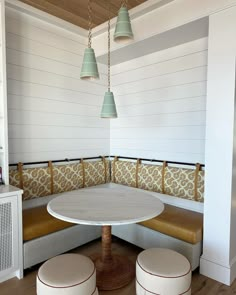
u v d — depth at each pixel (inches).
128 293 77.7
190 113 108.7
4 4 87.7
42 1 97.2
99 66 138.2
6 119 89.9
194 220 93.8
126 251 105.6
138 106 129.9
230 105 78.8
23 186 102.5
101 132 141.7
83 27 121.5
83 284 57.5
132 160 134.6
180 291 60.4
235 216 85.6
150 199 82.0
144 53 121.7
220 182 82.5
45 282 56.7
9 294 76.2
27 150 108.5
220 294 77.1
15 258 82.6
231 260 83.7
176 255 68.9
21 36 104.0
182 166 112.3
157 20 97.4
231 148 79.4
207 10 81.8
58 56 118.0
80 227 104.5
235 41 76.5
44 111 114.0
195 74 105.8
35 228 87.6
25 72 106.1
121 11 68.6
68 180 118.7
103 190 94.6
